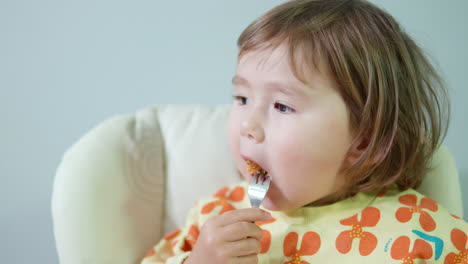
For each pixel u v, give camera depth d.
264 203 0.65
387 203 0.70
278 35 0.60
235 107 0.66
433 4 0.98
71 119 1.18
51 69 1.16
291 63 0.58
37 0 1.12
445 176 0.79
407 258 0.63
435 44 1.00
